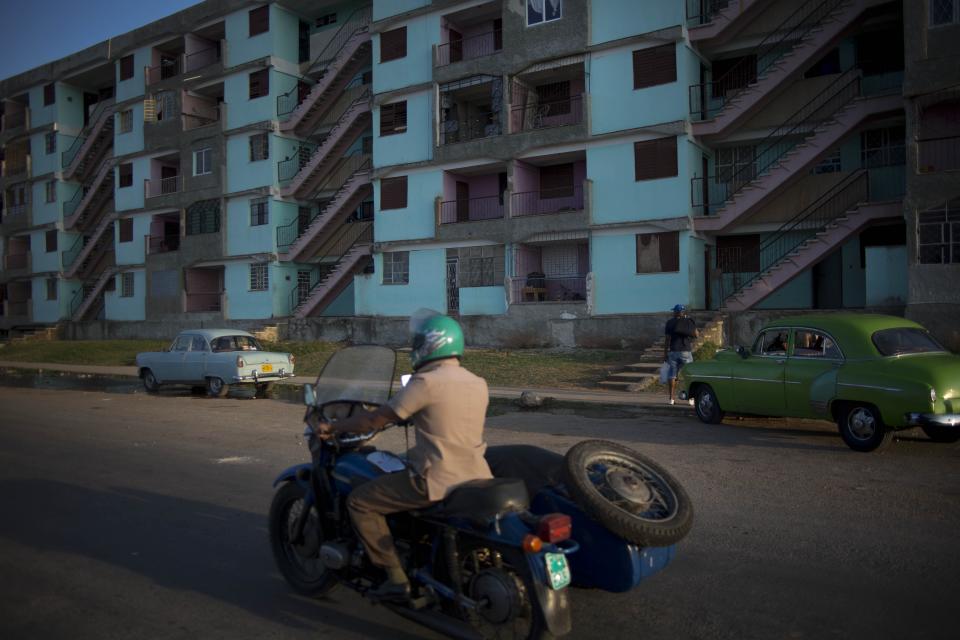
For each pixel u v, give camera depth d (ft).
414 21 91.25
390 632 13.57
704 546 17.78
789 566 16.35
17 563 17.40
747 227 76.64
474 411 12.30
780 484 23.76
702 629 13.30
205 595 15.38
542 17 80.94
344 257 98.27
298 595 15.39
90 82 145.79
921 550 17.20
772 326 34.01
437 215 88.07
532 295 84.38
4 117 157.79
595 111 78.07
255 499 23.12
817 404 30.60
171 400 53.21
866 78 72.18
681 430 35.37
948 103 60.44
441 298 88.99
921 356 29.07
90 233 149.07
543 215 80.33
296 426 38.68
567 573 11.02
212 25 117.08
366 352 15.34
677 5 73.61
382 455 13.73
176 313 119.34
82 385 69.72
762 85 70.28
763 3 72.33
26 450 31.83
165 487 24.76
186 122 119.44
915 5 58.18
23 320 153.38
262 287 109.50
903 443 31.07
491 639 11.87
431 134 89.56
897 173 70.13
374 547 12.55
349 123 99.76
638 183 75.46
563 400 46.85
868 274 62.85
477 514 11.44
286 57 109.70
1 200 161.58
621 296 76.13
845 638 12.83
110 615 14.39
